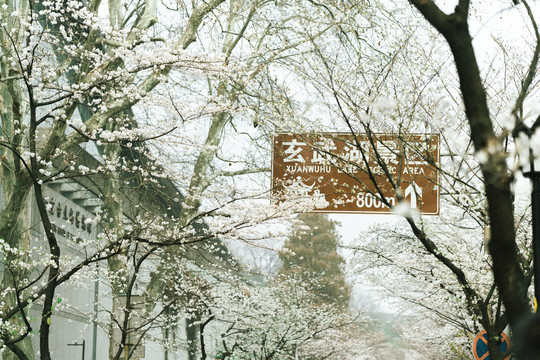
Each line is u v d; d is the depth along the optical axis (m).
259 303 23.56
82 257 23.64
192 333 32.03
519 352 2.18
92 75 12.87
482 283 12.39
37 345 18.89
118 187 18.48
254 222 13.94
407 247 15.84
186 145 13.38
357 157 11.81
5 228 12.16
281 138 12.10
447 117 10.48
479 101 3.11
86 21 12.25
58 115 11.89
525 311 2.87
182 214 17.30
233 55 14.04
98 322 17.44
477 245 14.48
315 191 12.15
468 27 3.16
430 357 28.67
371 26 13.17
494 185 2.98
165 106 12.70
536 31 7.64
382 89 11.31
